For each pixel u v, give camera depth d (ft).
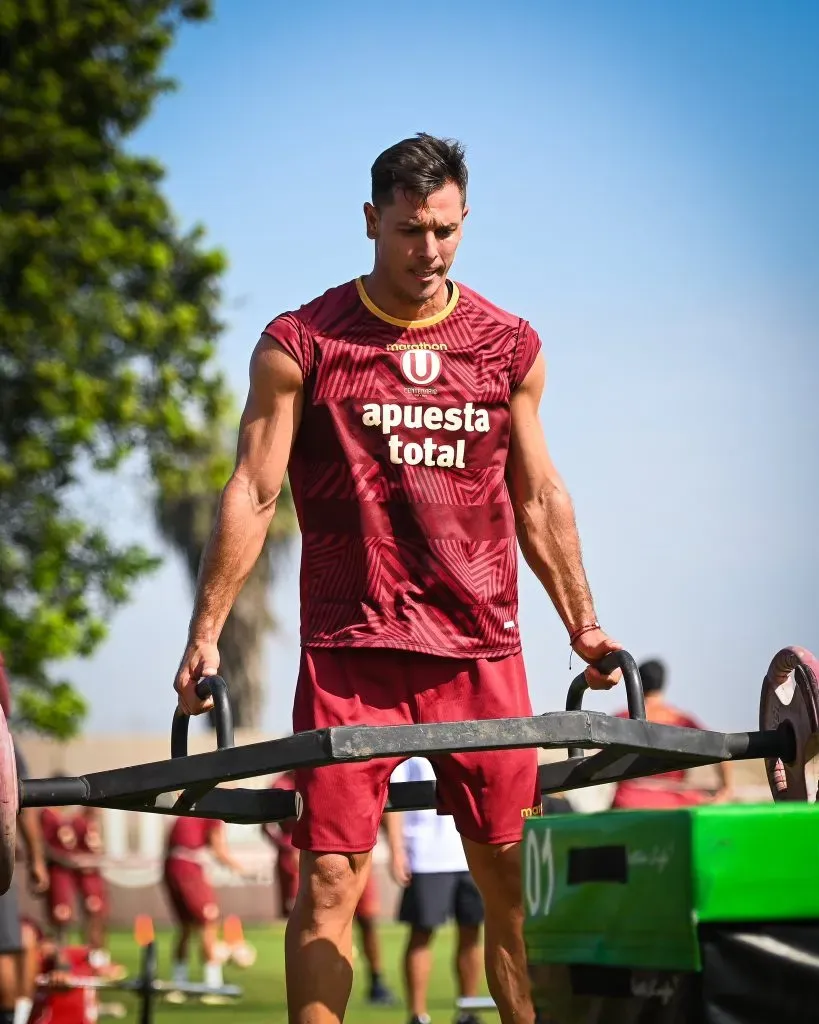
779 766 39.06
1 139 207.82
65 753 225.15
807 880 24.20
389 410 38.47
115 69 216.54
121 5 214.90
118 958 141.59
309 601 39.29
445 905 81.56
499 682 39.19
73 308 207.41
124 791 34.55
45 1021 73.41
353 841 37.58
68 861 128.47
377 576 38.52
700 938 23.93
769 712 38.99
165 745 227.40
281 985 113.60
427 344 38.86
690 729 36.37
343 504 38.63
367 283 39.06
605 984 26.09
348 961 37.83
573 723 33.22
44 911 144.36
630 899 25.32
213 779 33.47
